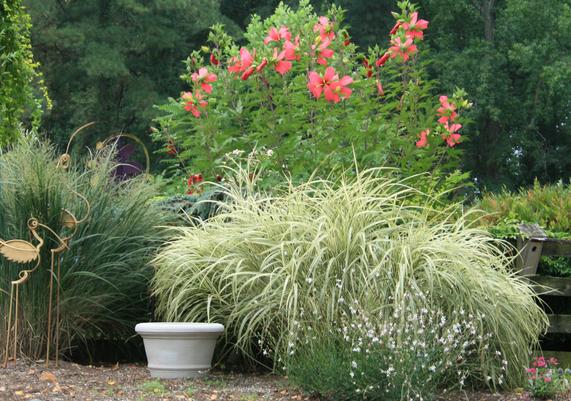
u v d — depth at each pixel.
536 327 5.76
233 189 6.55
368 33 28.66
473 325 5.25
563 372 5.95
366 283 5.20
